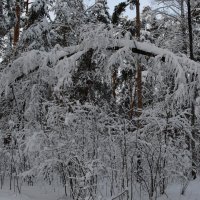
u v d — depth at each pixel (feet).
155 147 21.02
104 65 24.99
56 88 22.09
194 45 43.01
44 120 22.90
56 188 22.66
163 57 23.36
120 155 21.15
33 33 40.22
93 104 23.21
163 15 46.21
